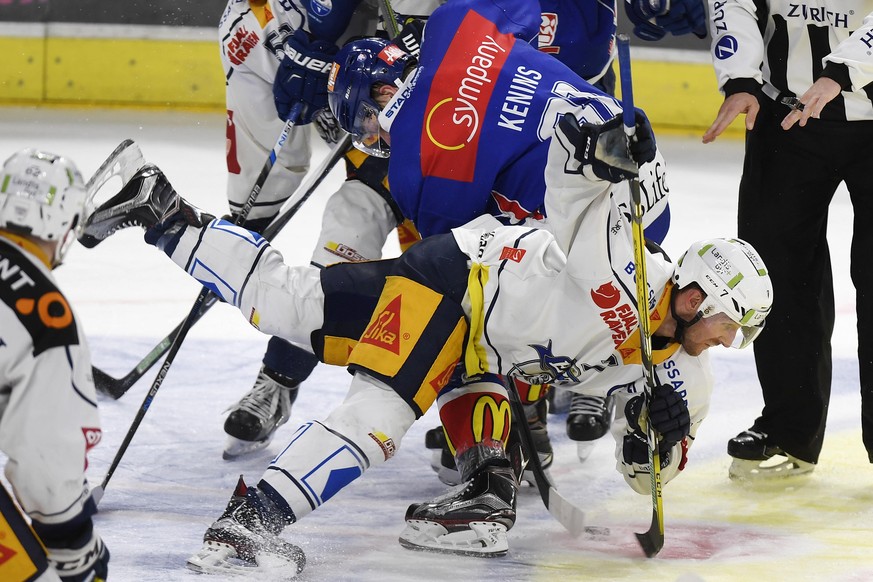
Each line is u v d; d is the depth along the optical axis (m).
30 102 34.81
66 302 6.36
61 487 6.27
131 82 35.03
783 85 11.79
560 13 12.76
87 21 34.69
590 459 12.90
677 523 10.85
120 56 34.91
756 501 11.51
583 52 12.98
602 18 13.07
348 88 11.74
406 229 13.61
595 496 11.66
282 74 13.19
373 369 9.55
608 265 9.23
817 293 12.05
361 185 13.09
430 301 9.73
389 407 9.48
